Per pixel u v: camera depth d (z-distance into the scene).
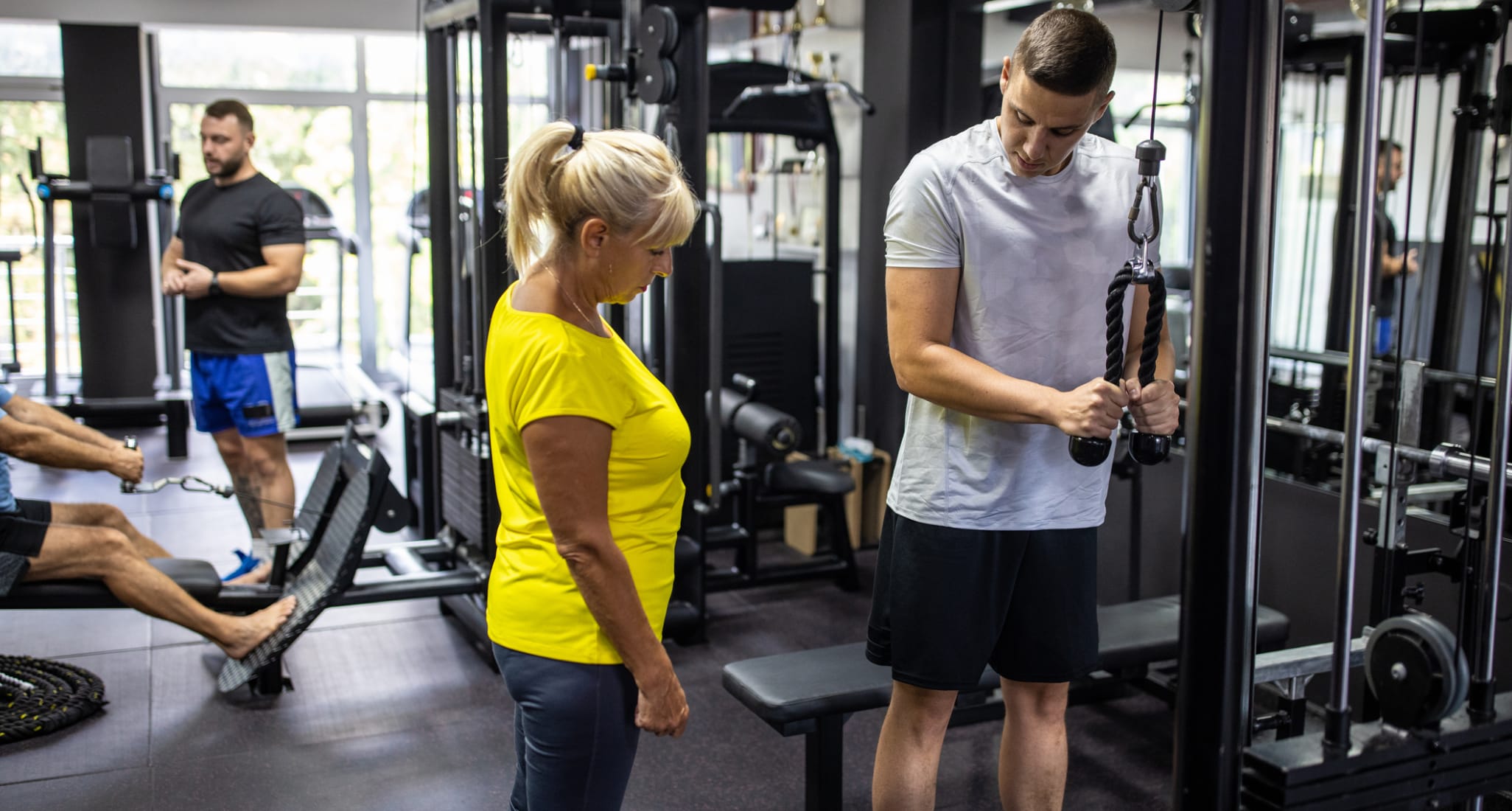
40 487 5.61
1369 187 1.27
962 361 1.72
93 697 3.16
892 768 1.97
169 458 6.28
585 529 1.50
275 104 7.84
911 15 4.65
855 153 5.22
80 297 7.04
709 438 3.93
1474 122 3.10
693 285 3.64
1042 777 1.94
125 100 6.95
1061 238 1.74
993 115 4.77
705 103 3.51
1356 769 1.32
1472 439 1.82
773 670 2.45
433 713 3.20
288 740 3.01
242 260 4.07
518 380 1.50
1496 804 2.45
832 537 4.30
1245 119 1.21
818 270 4.95
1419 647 1.33
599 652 1.59
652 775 2.85
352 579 3.17
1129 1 4.12
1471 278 4.46
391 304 8.48
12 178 7.53
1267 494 3.13
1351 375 1.30
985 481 1.79
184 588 3.14
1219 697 1.29
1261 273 1.24
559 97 3.54
